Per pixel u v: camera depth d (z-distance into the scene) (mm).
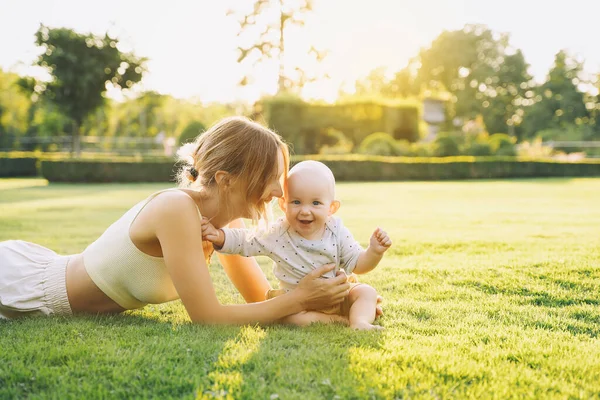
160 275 2281
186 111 42156
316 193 2387
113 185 18844
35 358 1751
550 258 4086
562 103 48750
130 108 40812
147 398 1462
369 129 26656
